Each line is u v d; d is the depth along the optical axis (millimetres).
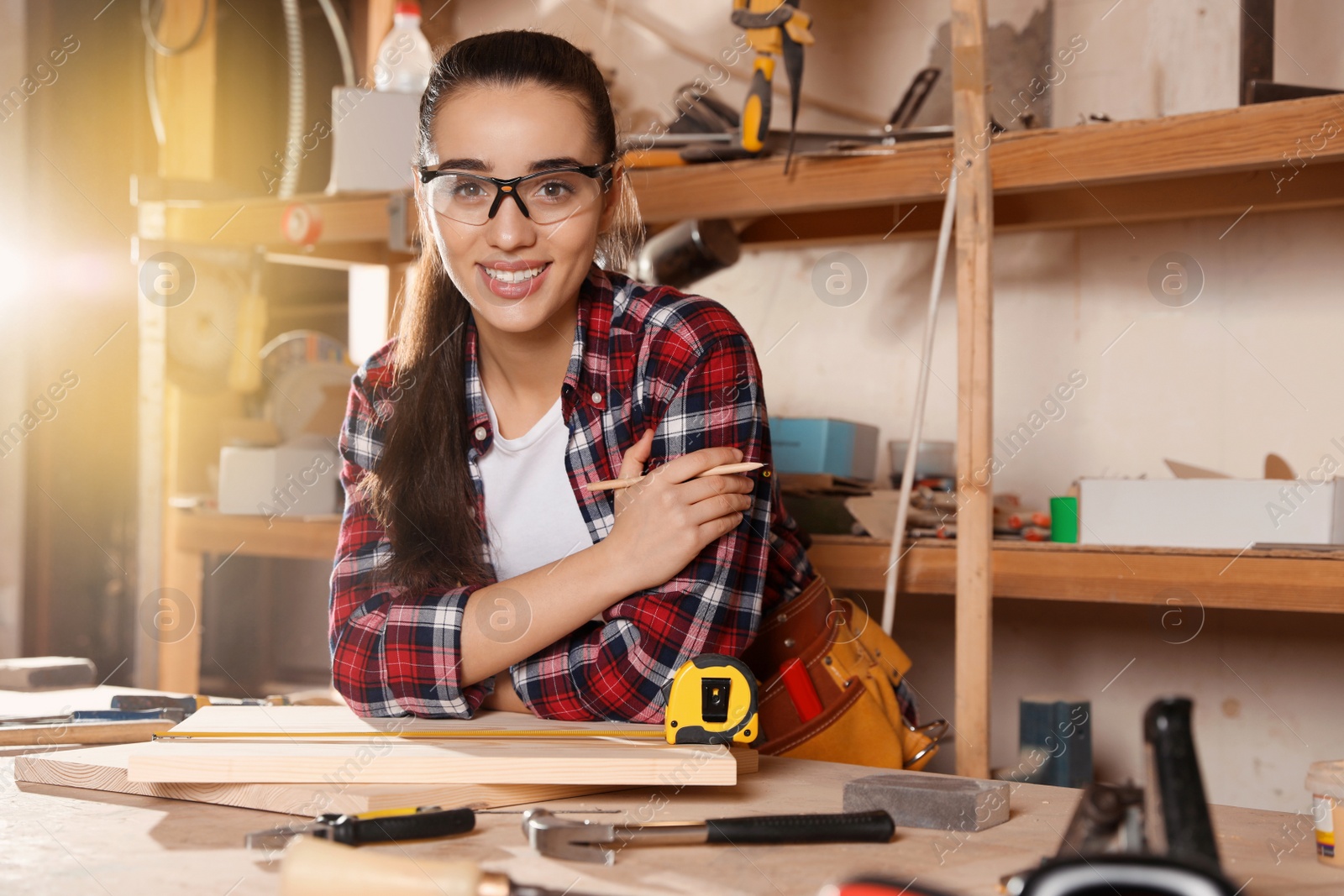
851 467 1938
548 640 1000
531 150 999
